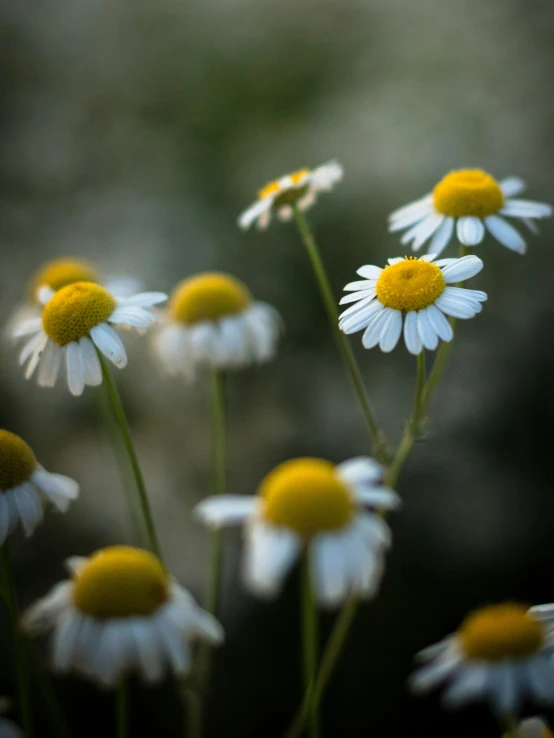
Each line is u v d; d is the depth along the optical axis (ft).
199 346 0.90
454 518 1.34
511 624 0.70
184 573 1.25
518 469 1.40
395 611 1.23
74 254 1.63
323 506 0.68
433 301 0.72
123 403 1.43
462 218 0.81
